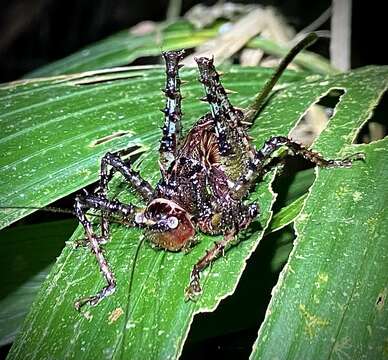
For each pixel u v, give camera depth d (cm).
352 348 12
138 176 16
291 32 27
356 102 17
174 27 26
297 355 12
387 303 12
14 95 20
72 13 45
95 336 13
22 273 18
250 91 20
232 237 14
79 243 15
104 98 19
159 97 19
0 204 16
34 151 17
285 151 17
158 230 15
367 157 15
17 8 44
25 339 14
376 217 14
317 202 14
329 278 13
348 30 26
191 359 19
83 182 16
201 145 17
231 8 27
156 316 13
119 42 26
